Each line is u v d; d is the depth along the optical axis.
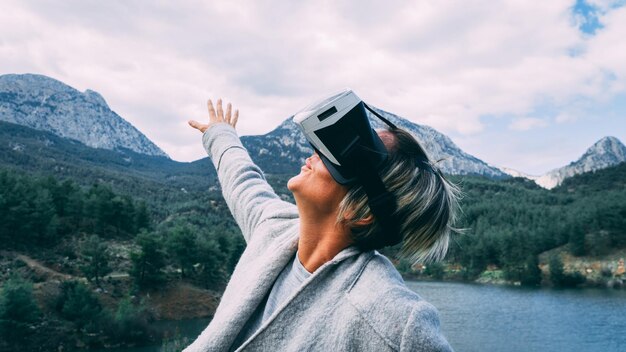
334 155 1.25
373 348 1.12
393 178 1.25
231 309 1.39
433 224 1.28
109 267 72.25
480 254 116.06
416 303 1.16
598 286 96.19
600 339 46.28
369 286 1.20
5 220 76.12
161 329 52.97
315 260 1.33
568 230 123.56
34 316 45.59
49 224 80.06
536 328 51.19
